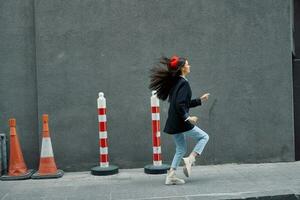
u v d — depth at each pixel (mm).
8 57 8258
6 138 8234
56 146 8227
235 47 8375
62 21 8172
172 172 6934
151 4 8242
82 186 7086
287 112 8477
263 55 8414
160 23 8258
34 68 8305
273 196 6027
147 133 8328
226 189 6477
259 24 8398
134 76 8266
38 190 6910
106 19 8211
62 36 8180
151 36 8258
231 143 8414
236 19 8359
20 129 8305
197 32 8305
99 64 8234
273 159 8477
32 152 8320
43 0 8125
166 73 6812
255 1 8375
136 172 8039
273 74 8445
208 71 8344
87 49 8219
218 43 8344
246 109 8414
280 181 6895
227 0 8336
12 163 7820
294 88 8617
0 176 7855
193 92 8328
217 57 8344
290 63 8453
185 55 8297
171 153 8367
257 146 8445
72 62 8211
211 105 8375
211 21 8320
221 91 8375
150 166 7980
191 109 8359
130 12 8227
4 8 8227
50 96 8195
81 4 8180
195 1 8289
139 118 8305
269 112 8453
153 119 7941
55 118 8211
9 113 8281
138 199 6102
